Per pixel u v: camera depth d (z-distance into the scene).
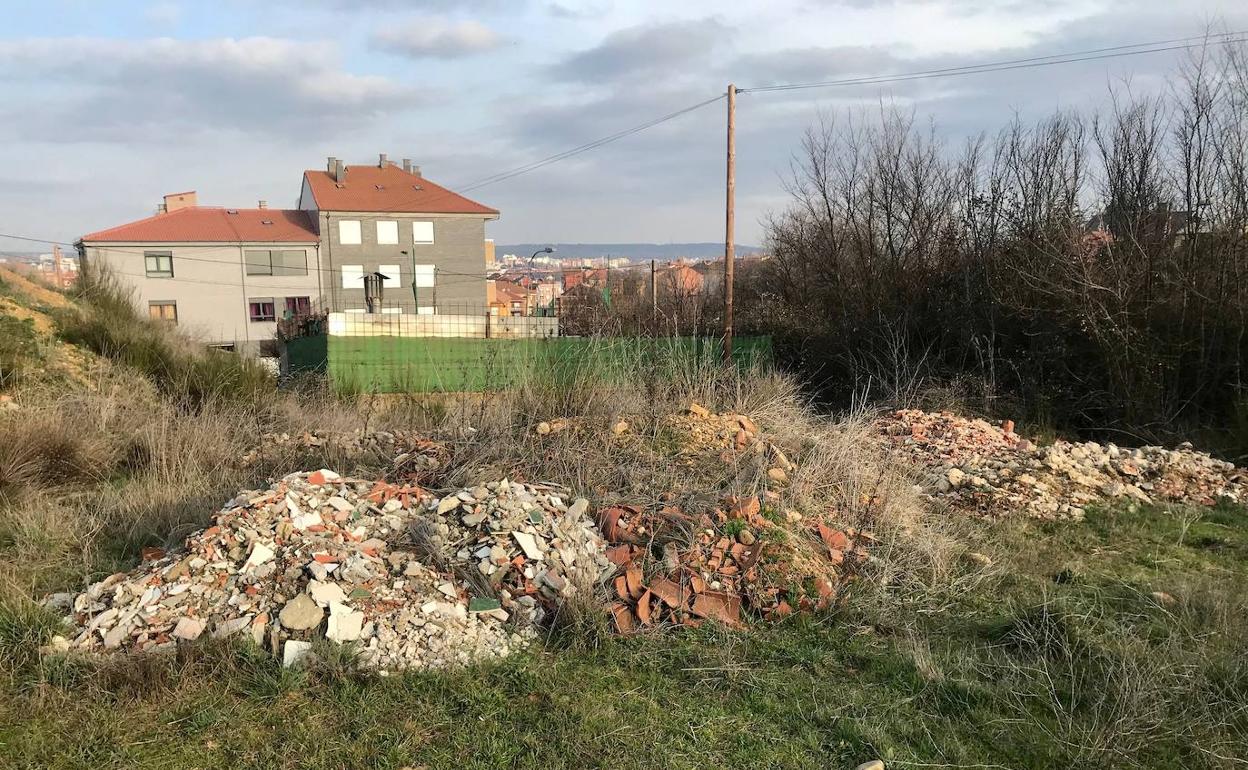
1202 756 3.25
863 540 5.65
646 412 7.48
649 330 13.85
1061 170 15.77
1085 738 3.34
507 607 4.34
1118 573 5.59
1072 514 7.16
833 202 21.50
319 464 7.12
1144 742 3.34
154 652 3.73
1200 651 4.02
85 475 7.07
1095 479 8.20
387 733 3.24
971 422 10.77
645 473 6.07
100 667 3.59
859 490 6.37
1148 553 6.11
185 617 3.94
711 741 3.29
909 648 4.21
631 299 23.05
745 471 6.19
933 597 5.00
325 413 9.97
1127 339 13.02
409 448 7.44
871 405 13.59
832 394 18.16
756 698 3.67
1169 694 3.67
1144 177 14.07
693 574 4.68
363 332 16.28
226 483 6.64
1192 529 6.85
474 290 46.94
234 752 3.11
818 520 5.69
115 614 3.97
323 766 3.02
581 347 11.23
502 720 3.39
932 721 3.53
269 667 3.67
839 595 4.77
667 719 3.46
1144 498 7.82
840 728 3.41
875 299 18.33
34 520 5.57
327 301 44.19
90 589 4.24
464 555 4.62
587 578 4.51
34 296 12.50
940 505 7.15
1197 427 12.24
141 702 3.41
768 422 8.16
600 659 4.00
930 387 14.52
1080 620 4.43
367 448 7.71
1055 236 14.70
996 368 15.55
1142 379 12.85
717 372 9.23
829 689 3.78
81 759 3.04
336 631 3.84
